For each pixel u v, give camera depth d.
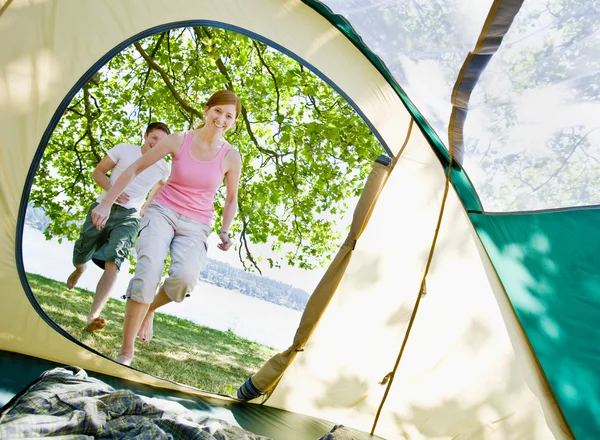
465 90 2.61
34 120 2.49
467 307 3.18
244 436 2.23
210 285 10.72
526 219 2.98
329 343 3.29
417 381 3.24
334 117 6.43
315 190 7.20
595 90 2.34
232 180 3.38
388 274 3.25
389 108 3.12
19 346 2.68
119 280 8.79
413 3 2.43
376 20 2.59
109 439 1.84
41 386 2.05
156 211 3.16
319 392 3.32
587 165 2.57
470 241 3.16
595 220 2.81
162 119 7.59
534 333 3.04
